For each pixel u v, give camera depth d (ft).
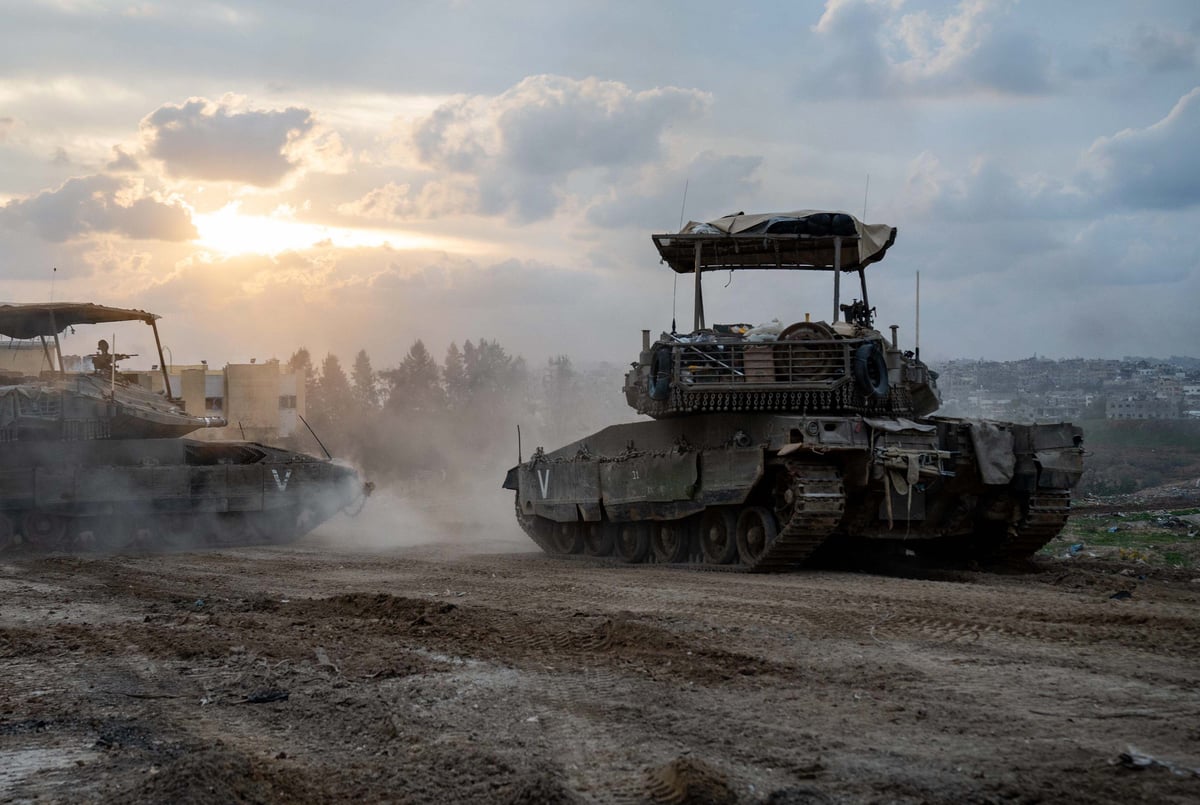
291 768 29.25
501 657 42.60
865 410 73.61
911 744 29.63
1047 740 29.78
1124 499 176.86
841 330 75.66
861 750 29.19
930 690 35.55
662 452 81.56
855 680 37.14
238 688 39.06
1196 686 35.40
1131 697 34.09
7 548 106.83
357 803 26.53
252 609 57.77
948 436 72.74
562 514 93.66
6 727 34.58
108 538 110.42
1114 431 286.87
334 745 31.65
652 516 82.74
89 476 106.93
